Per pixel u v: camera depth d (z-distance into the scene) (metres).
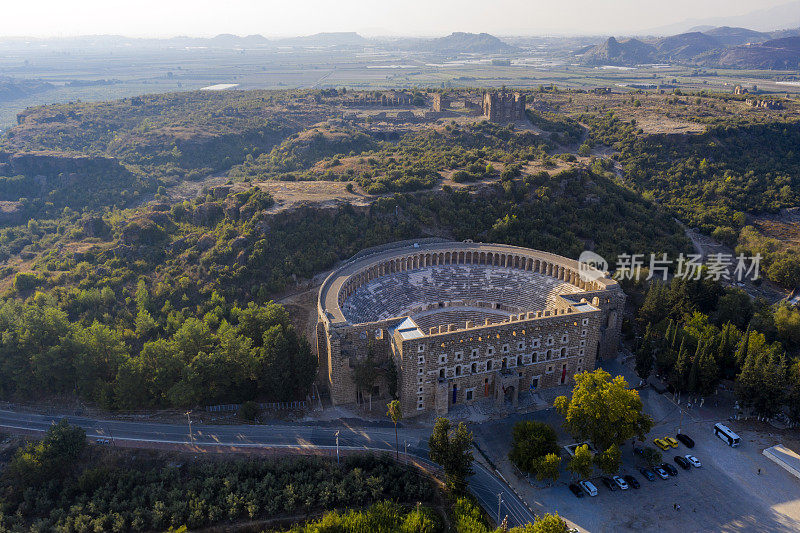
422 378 125.19
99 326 139.38
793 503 102.19
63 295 163.75
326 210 190.12
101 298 162.00
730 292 166.38
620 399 108.62
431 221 196.12
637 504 102.44
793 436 119.19
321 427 124.25
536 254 171.62
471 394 131.62
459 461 102.94
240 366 131.88
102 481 112.38
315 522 100.88
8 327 144.00
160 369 129.62
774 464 111.56
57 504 110.50
